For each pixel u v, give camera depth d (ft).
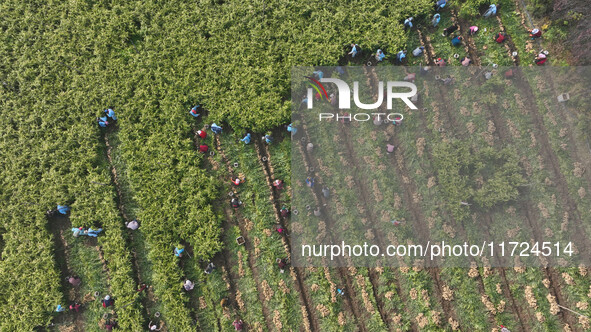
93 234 60.95
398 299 60.54
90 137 64.28
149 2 68.44
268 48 66.80
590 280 58.95
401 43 66.49
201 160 64.64
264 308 61.31
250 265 62.39
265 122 64.23
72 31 67.97
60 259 62.08
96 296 60.70
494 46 67.62
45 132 64.13
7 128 64.28
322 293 61.31
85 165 63.46
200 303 60.85
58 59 67.05
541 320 57.98
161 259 60.49
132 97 65.41
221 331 60.08
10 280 59.52
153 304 60.85
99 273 61.67
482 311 59.41
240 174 64.64
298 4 68.08
